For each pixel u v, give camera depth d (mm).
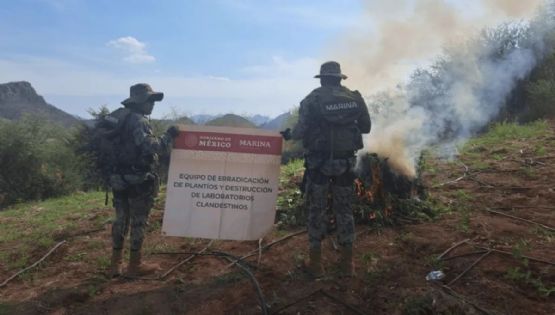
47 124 17734
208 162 4988
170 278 4824
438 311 3646
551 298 3736
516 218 5426
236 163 4984
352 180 4461
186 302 4266
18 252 6086
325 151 4348
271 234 5836
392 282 4230
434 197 6438
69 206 9242
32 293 4746
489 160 8352
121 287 4664
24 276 5250
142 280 4801
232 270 4898
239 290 4391
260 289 4332
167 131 4879
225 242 5801
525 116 13203
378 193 5715
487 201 6164
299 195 6609
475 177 7332
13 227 7680
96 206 8758
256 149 4977
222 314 4027
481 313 3605
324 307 3930
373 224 5570
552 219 5332
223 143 4973
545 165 7605
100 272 5176
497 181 7027
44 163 16141
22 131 16109
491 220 5441
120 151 4633
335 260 4840
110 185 4746
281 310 3947
